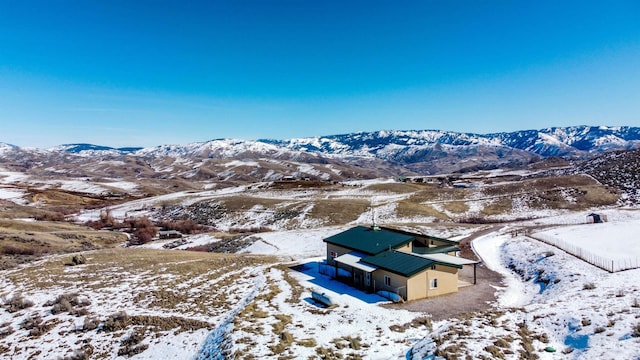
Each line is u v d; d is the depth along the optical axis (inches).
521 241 2054.6
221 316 1207.6
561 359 698.2
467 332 822.5
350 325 1059.9
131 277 1656.0
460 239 2322.8
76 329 1149.1
